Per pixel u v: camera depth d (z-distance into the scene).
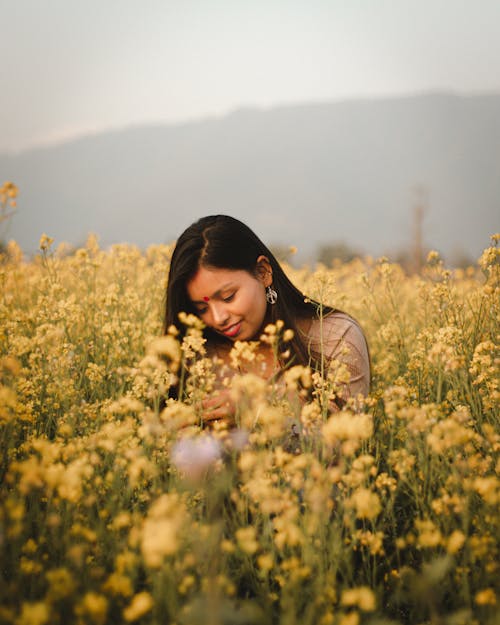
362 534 1.82
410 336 3.65
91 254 4.71
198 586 1.70
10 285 3.89
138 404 2.14
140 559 1.56
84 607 1.36
